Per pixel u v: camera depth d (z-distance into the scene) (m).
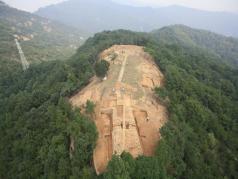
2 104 108.94
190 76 105.81
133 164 46.41
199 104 83.94
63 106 72.19
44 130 68.88
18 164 67.12
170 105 74.25
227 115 93.75
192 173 56.97
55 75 105.44
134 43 139.50
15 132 80.56
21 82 134.50
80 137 55.44
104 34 162.75
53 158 57.22
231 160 73.75
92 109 65.62
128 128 60.03
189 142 64.12
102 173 49.41
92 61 107.94
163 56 116.75
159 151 51.81
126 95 75.06
